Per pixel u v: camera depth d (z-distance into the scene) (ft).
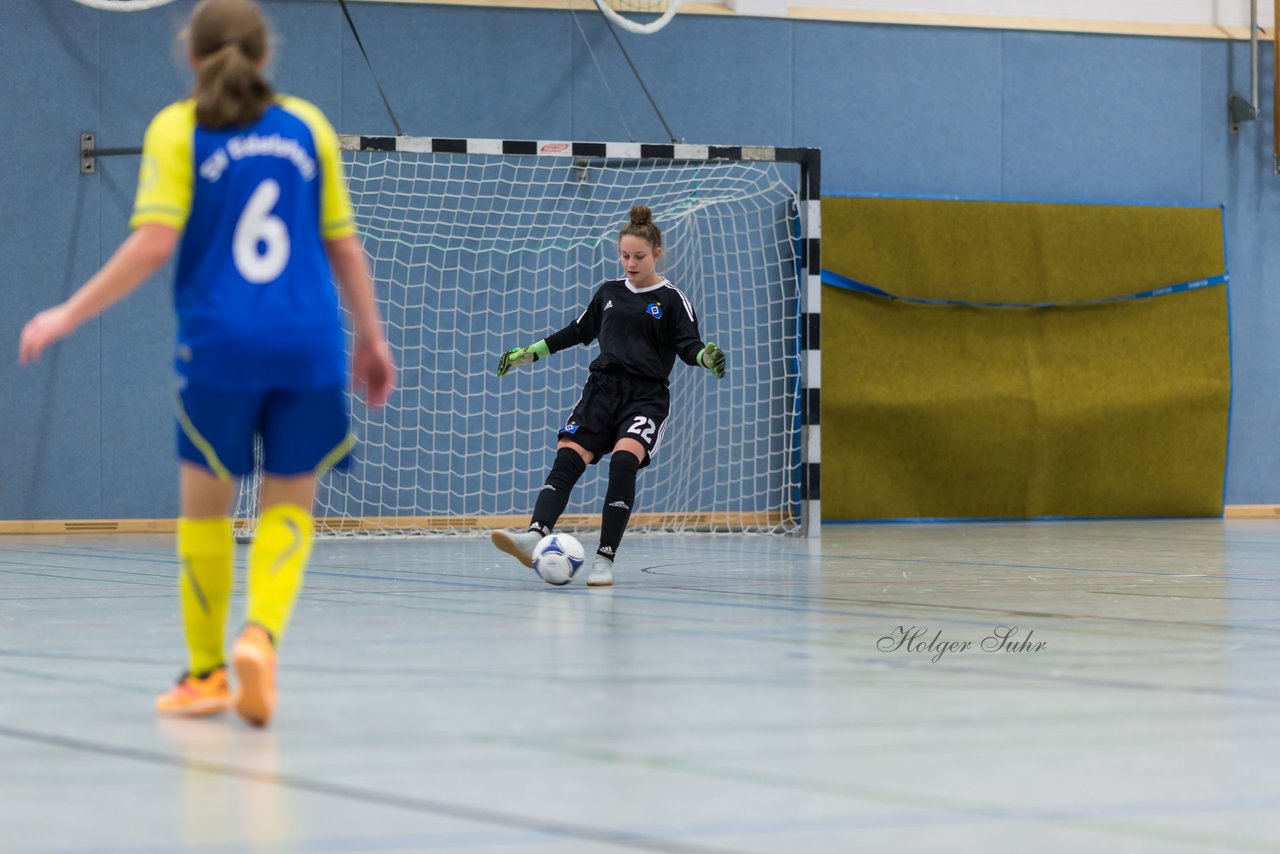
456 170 132.26
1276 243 153.38
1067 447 145.89
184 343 31.12
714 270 137.18
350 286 33.35
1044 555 93.71
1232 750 28.07
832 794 24.08
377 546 106.01
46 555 93.86
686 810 22.89
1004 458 144.15
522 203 133.80
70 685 36.37
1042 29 146.92
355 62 131.23
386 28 132.05
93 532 126.11
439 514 131.54
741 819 22.29
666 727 30.42
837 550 99.55
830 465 139.85
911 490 142.00
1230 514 152.35
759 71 139.85
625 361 70.59
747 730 30.07
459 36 133.49
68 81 126.82
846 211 140.15
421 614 54.44
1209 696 34.76
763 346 137.90
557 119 135.54
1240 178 152.46
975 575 75.72
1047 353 146.00
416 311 131.23
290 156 31.71
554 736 29.35
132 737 29.30
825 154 141.69
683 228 136.67
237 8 32.65
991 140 145.89
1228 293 151.33
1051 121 147.54
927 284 142.20
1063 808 23.13
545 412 134.00
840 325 140.26
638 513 134.00
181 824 21.90
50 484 126.11
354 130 131.23
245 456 31.65
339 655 42.11
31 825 21.85
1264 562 86.53
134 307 127.85
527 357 72.90
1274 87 150.41
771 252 138.41
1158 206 148.77
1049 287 145.59
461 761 26.81
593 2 136.36
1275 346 153.38
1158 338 148.97
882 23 142.82
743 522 135.85
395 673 38.45
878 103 142.82
